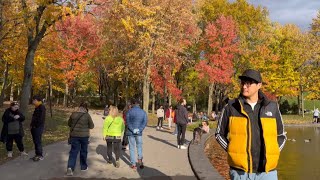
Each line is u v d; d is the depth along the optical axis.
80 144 10.53
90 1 17.28
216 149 17.61
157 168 11.27
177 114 15.97
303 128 35.00
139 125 11.09
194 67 46.47
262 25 48.44
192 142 16.86
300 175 12.49
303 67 51.31
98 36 42.09
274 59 46.38
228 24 43.22
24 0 18.16
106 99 62.12
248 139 4.63
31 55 19.64
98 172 10.51
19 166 11.01
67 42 39.66
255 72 4.69
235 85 46.22
